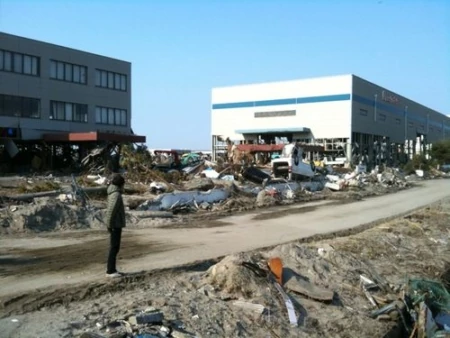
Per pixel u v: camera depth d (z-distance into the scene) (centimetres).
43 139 3903
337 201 2556
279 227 1595
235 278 861
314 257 1110
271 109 6606
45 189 2003
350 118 5981
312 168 3397
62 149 4119
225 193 2228
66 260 1002
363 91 6341
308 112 6294
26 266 943
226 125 7019
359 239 1427
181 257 1067
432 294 1122
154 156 3806
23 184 2130
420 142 8319
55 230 1381
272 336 749
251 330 747
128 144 3369
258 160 4138
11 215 1379
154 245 1207
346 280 1048
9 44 3828
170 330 674
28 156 4069
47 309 704
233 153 3556
